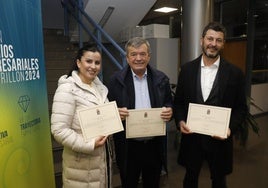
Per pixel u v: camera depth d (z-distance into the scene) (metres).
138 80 1.77
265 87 5.91
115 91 1.76
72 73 1.51
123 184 1.88
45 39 4.48
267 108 6.04
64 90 1.42
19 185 1.34
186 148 1.94
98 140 1.45
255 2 5.15
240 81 1.78
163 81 1.80
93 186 1.51
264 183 2.82
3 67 1.22
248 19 5.22
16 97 1.33
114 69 4.68
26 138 1.42
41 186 1.59
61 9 5.49
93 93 1.51
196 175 1.97
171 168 3.19
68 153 1.50
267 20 5.56
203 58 1.80
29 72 1.46
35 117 1.53
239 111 1.84
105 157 1.56
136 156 1.83
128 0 4.79
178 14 6.02
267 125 5.12
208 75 1.78
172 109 1.88
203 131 1.74
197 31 3.40
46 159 1.68
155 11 6.07
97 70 1.49
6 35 1.24
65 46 4.42
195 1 3.36
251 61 5.34
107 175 1.59
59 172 2.43
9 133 1.26
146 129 1.74
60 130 1.38
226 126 1.69
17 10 1.35
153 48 4.91
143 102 1.77
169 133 4.13
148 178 1.94
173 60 5.05
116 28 5.54
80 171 1.49
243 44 5.48
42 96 1.63
